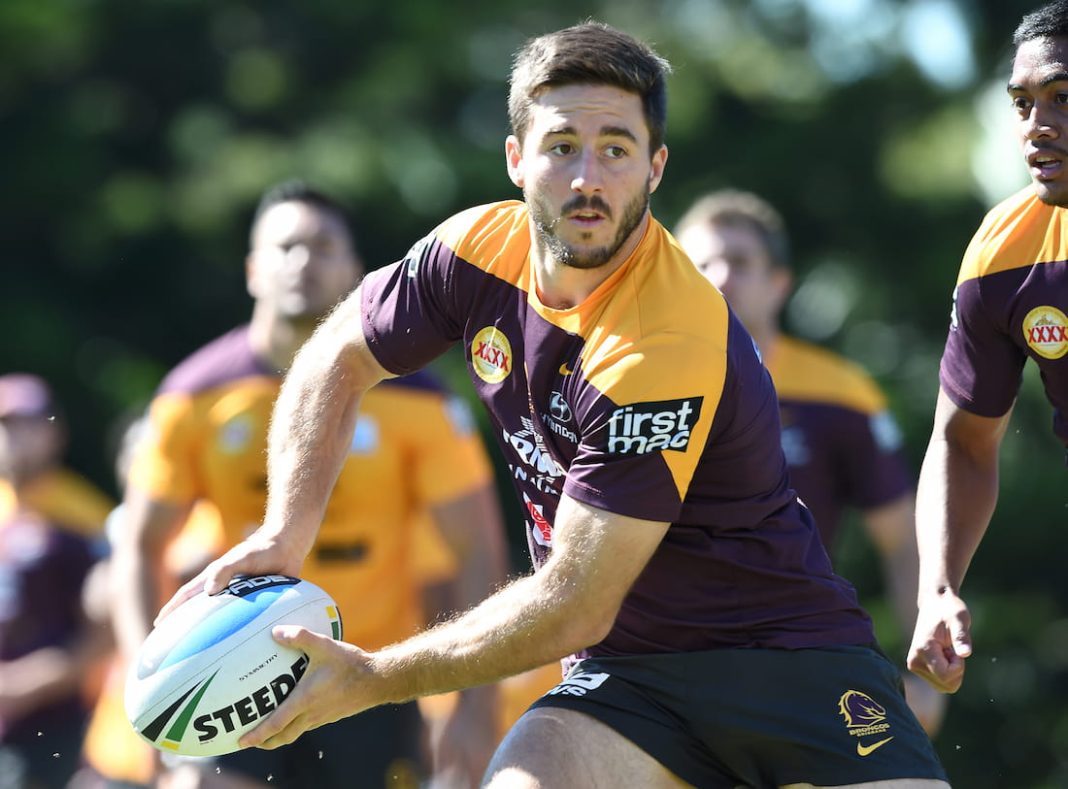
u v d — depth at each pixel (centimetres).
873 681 1695
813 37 6169
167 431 2486
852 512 5356
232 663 1603
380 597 2459
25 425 2988
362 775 2419
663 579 1664
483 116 6172
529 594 1572
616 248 1577
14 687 2920
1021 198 1762
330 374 1780
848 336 5806
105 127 6244
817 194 5881
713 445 1603
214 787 2359
